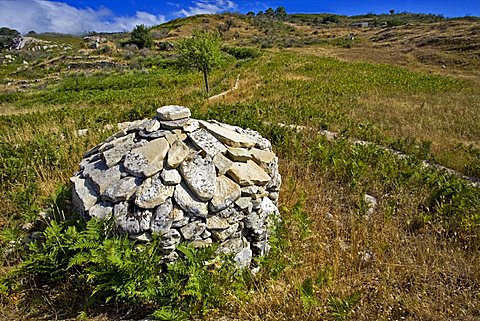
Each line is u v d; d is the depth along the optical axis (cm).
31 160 580
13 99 2697
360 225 425
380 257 377
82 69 4284
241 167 370
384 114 1159
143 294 274
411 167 603
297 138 735
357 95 1569
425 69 3139
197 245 326
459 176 652
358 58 4088
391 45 5016
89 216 342
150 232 310
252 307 302
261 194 374
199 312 289
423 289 328
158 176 333
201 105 1327
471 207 453
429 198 502
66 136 777
